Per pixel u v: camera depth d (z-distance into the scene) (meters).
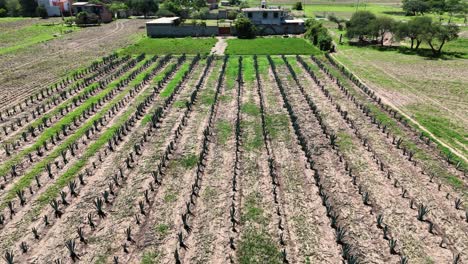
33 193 18.52
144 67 42.53
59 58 49.16
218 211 17.08
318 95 32.81
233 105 30.27
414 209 17.12
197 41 60.09
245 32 63.66
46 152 22.59
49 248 14.98
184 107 29.86
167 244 15.12
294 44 57.00
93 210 17.25
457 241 15.21
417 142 23.62
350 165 20.91
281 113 28.52
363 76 39.03
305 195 18.22
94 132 25.39
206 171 20.39
